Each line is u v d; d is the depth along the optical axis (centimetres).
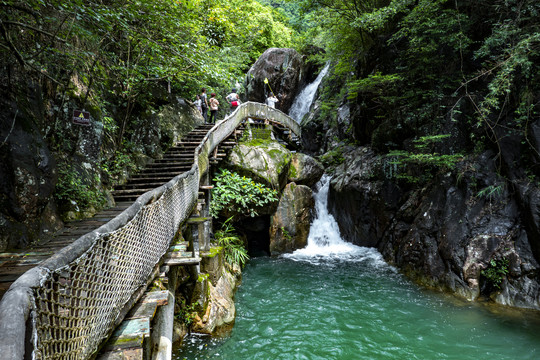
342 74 1684
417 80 1034
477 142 856
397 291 786
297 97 2291
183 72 735
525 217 703
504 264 699
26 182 424
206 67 576
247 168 1081
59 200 537
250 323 639
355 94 1284
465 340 569
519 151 752
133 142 905
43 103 539
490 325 608
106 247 216
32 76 514
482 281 721
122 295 249
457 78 924
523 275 670
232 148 1109
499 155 786
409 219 985
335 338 588
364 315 671
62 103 561
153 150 954
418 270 854
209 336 568
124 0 477
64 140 585
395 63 1127
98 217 563
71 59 540
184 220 566
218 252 708
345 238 1248
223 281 722
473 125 862
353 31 1388
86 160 633
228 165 1076
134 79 791
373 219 1137
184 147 1012
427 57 980
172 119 1095
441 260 805
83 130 637
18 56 384
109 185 741
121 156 815
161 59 697
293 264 1024
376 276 892
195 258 416
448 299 723
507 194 755
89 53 473
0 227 385
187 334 563
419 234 893
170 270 488
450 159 861
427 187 956
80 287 177
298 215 1203
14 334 106
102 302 209
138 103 957
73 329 166
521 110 727
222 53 1361
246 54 1730
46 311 139
